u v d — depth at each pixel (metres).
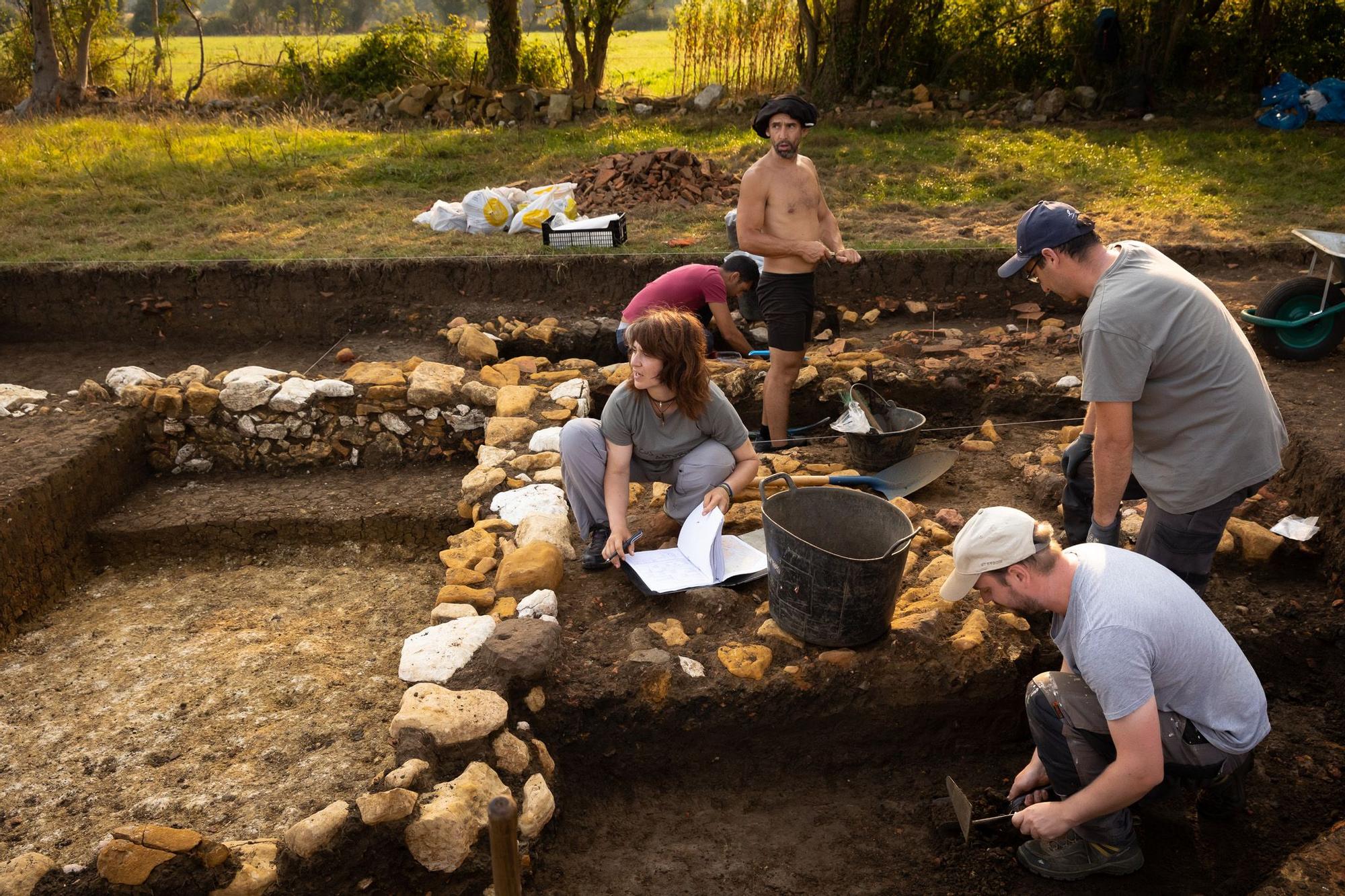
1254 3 12.52
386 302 7.09
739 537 4.11
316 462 5.71
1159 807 3.30
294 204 9.10
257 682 3.92
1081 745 2.80
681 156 9.32
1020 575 2.58
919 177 9.74
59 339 7.02
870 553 3.60
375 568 4.93
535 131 12.47
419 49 15.35
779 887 3.08
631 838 3.29
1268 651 3.77
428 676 3.32
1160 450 3.04
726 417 3.82
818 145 11.11
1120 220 8.03
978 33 13.11
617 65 21.98
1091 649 2.49
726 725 3.44
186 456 5.68
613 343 6.77
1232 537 4.11
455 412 5.61
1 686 3.97
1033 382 5.73
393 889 2.89
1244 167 9.70
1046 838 2.64
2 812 3.21
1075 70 12.75
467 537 4.30
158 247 7.69
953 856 3.16
